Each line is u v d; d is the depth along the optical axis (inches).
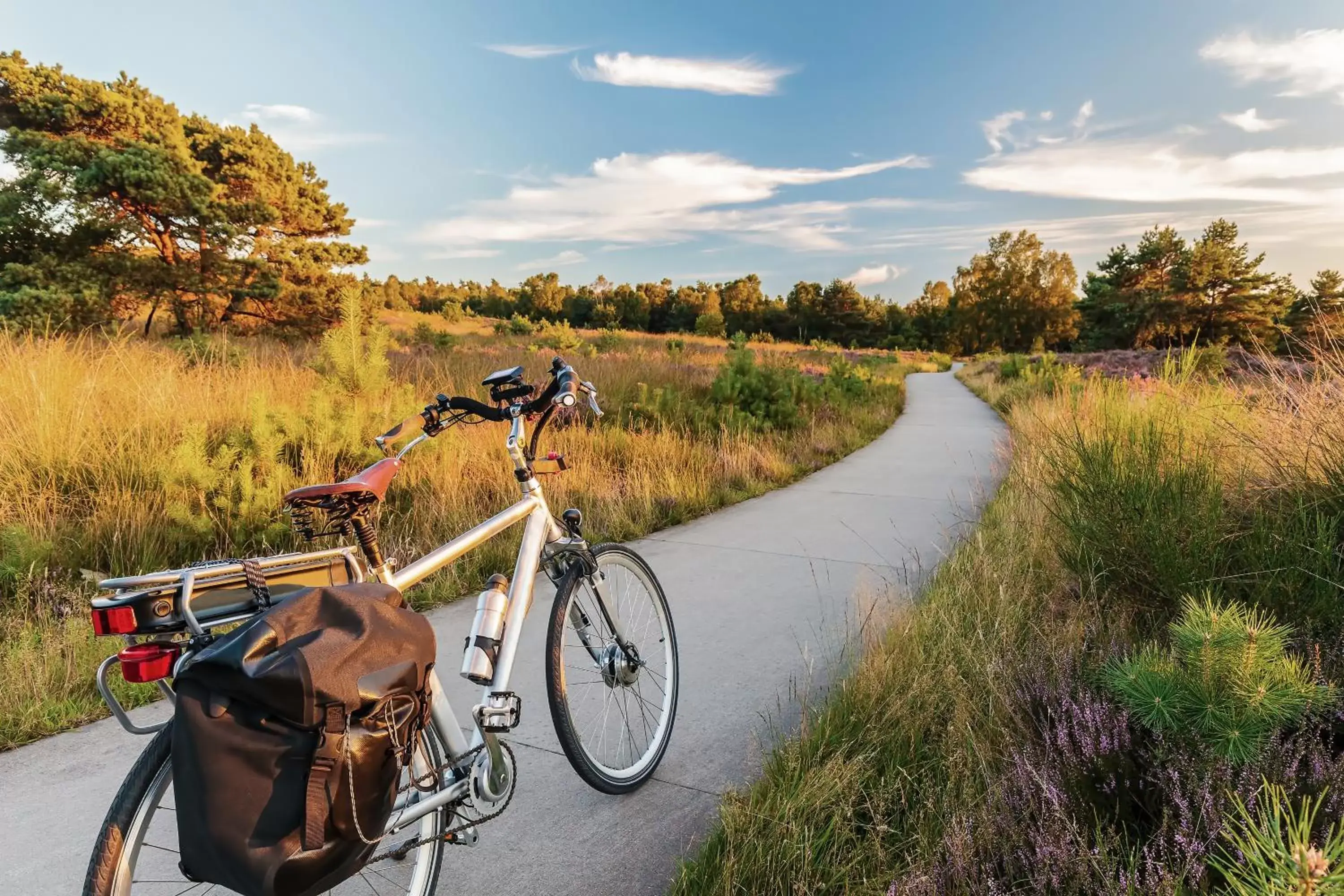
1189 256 2529.5
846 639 147.4
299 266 827.4
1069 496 169.0
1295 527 125.3
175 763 50.9
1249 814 76.1
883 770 101.3
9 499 194.1
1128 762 89.0
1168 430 176.1
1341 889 48.1
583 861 91.8
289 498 70.5
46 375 234.4
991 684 110.1
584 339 1174.3
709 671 145.9
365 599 60.0
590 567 102.3
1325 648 107.2
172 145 792.3
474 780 76.1
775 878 81.8
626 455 321.7
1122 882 72.4
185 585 55.7
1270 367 167.8
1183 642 91.5
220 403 262.4
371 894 84.7
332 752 51.3
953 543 213.0
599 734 119.7
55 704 127.6
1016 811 88.0
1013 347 4087.1
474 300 4763.8
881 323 4507.9
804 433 459.5
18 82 735.1
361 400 258.2
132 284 688.4
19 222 647.1
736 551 231.3
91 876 57.9
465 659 79.0
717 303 4411.9
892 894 74.4
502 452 274.1
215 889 68.4
